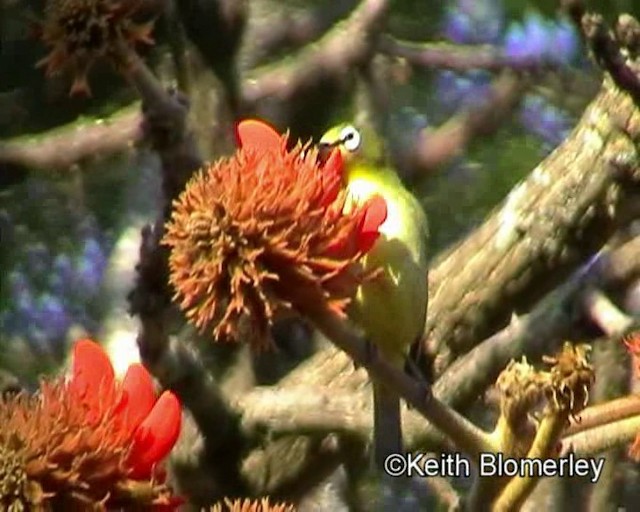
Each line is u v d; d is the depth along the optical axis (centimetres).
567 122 971
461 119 963
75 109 927
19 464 326
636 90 583
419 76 1001
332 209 374
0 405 336
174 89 593
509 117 971
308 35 966
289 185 372
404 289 646
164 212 595
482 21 996
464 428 398
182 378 667
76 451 329
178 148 579
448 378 718
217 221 368
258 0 959
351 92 929
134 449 337
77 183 934
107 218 938
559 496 703
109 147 893
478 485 403
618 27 596
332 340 388
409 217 678
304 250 370
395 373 393
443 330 730
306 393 723
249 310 368
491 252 735
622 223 715
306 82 918
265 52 945
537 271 723
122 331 786
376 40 923
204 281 369
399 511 841
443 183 954
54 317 934
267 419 714
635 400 437
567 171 723
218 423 705
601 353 720
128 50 467
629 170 703
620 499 719
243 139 388
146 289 620
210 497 724
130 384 343
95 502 329
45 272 941
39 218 945
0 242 947
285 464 729
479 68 978
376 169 721
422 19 1007
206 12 786
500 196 948
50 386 339
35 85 922
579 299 707
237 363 796
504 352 712
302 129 926
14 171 930
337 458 736
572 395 387
